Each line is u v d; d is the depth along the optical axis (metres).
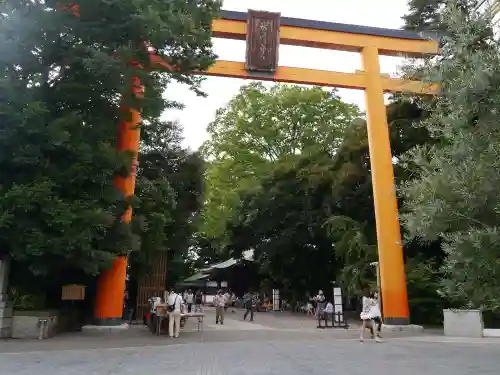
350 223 25.45
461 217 5.69
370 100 21.64
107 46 14.72
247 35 20.66
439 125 7.13
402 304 19.89
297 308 36.28
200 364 10.17
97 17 14.62
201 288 55.34
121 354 11.81
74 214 13.50
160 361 10.61
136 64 16.11
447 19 6.60
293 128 40.22
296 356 11.58
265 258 36.19
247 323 24.70
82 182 14.38
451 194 5.71
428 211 5.82
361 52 22.20
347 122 38.97
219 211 39.97
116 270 17.81
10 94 13.27
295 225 31.77
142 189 19.48
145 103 15.80
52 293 19.77
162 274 22.95
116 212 16.17
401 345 14.46
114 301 17.69
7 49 13.46
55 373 8.87
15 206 13.02
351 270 24.27
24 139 13.60
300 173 30.62
